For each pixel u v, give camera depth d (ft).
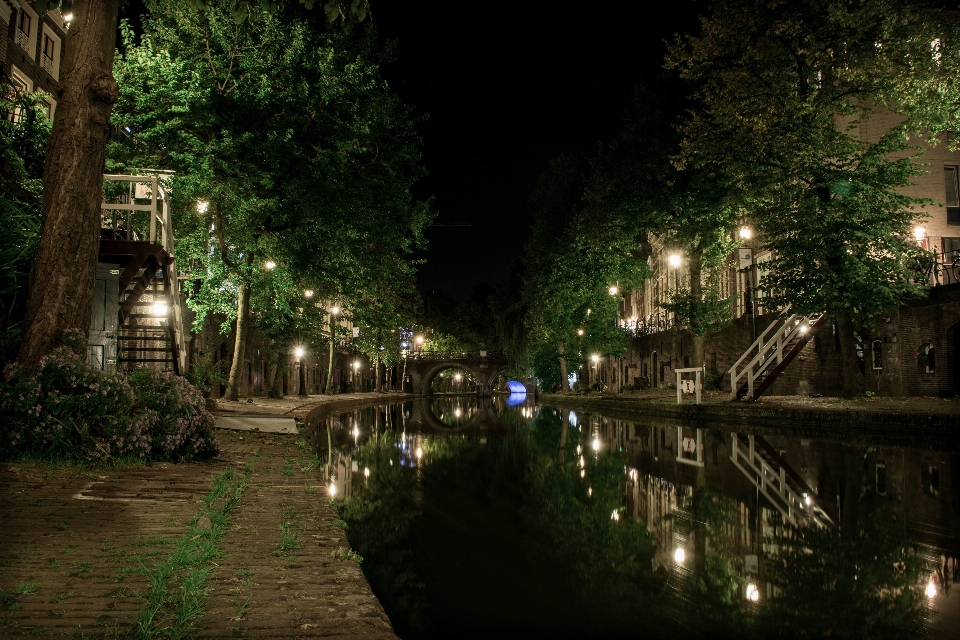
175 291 56.39
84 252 27.66
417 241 80.18
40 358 26.27
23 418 24.39
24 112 47.55
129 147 60.29
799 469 38.01
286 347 118.93
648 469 40.55
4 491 20.30
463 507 30.22
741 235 84.69
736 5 65.51
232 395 74.38
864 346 79.97
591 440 61.72
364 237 71.36
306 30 60.85
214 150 57.31
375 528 26.13
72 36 28.22
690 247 92.89
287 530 18.62
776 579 18.92
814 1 62.39
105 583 13.06
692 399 91.09
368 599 13.21
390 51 72.79
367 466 44.21
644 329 165.58
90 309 27.99
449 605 17.57
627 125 96.58
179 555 14.55
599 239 98.48
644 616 16.53
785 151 65.26
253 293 78.54
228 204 59.93
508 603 17.70
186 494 22.09
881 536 23.21
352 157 69.10
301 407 87.66
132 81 59.98
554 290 123.95
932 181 90.17
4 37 66.39
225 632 11.25
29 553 14.62
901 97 63.36
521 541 24.13
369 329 125.18
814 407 63.41
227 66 60.90
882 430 54.65
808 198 67.31
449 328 290.56
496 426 88.94
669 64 71.46
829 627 15.40
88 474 23.66
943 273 78.54
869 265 62.80
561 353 169.07
